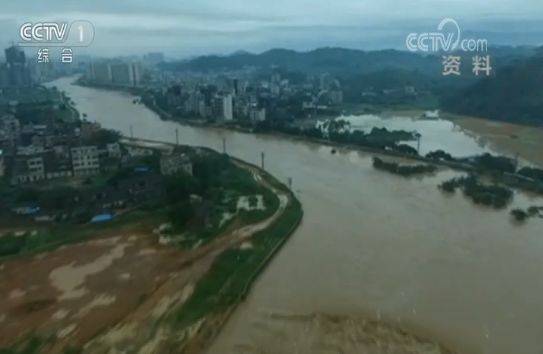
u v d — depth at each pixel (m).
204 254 81.31
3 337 60.22
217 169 128.25
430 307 64.44
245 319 63.81
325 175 130.62
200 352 57.12
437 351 56.03
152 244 86.06
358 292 68.81
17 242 86.50
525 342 57.00
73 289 71.44
